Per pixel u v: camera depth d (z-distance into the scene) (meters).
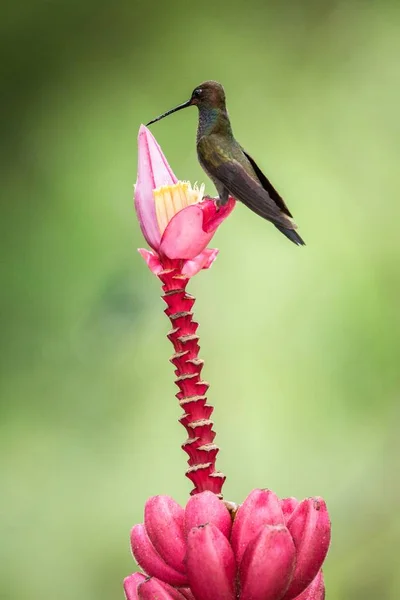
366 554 8.75
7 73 9.84
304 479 8.95
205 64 9.97
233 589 5.03
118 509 9.23
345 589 8.72
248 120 9.79
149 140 5.16
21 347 9.10
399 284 9.05
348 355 8.98
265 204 5.31
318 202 9.37
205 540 5.02
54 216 9.33
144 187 5.14
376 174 9.46
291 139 9.72
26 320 9.09
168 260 5.13
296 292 9.05
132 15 10.10
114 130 9.75
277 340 9.03
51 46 9.97
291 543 5.02
